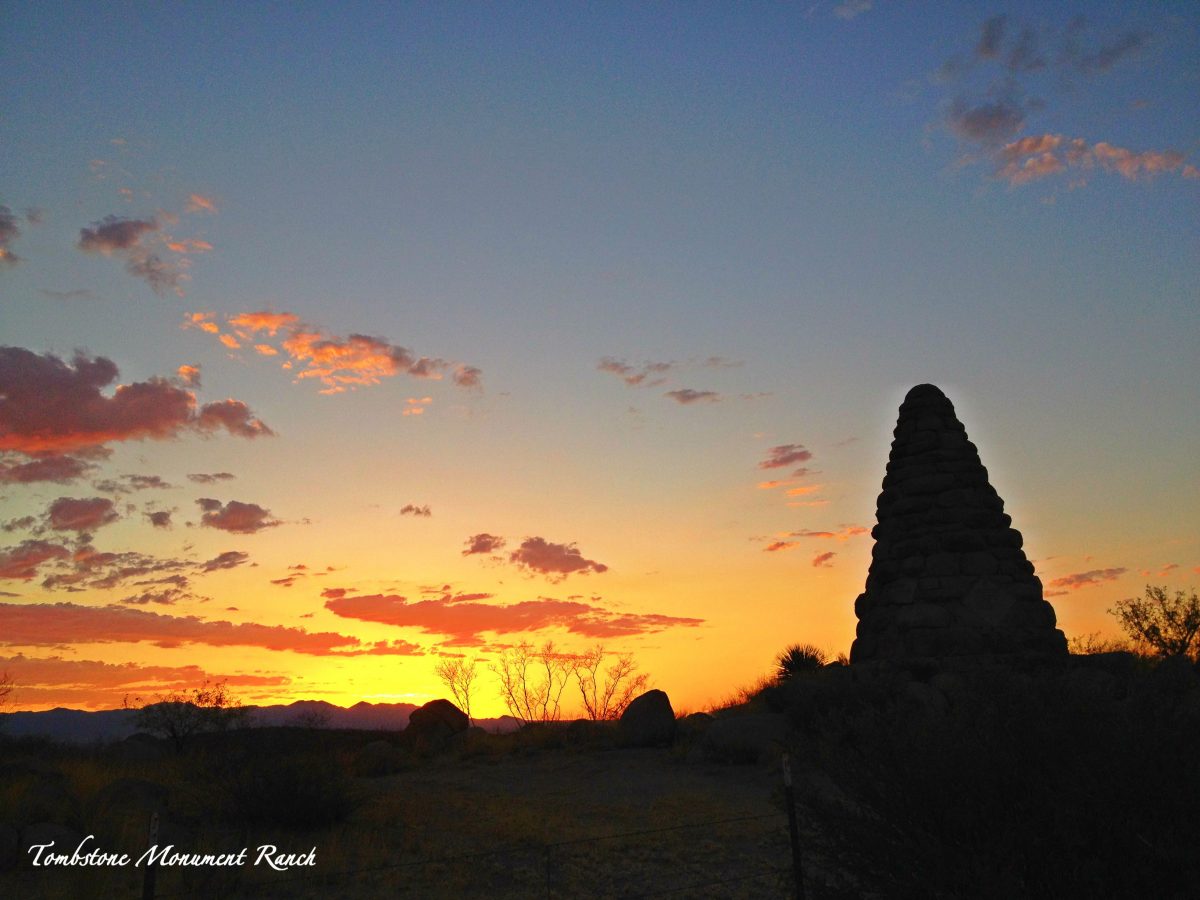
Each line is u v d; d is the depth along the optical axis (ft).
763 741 74.69
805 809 31.14
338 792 55.72
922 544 81.71
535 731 101.04
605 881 43.50
